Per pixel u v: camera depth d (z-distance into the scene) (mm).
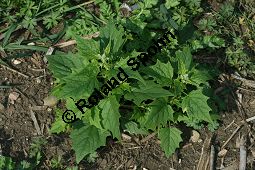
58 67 1255
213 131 1371
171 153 1269
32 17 1445
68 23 1456
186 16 1489
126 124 1324
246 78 1452
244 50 1481
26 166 1262
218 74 1436
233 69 1461
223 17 1519
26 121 1346
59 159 1297
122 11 1496
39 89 1390
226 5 1530
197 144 1355
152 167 1317
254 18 1544
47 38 1440
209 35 1487
